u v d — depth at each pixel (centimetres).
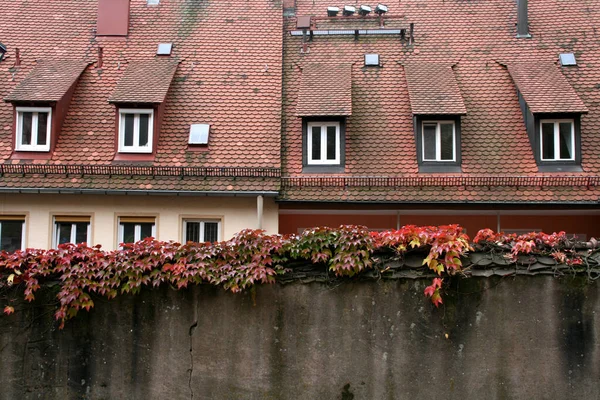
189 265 636
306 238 640
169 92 1513
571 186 1334
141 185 1326
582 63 1594
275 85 1541
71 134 1414
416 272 631
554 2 1781
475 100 1527
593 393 609
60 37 1653
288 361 632
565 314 618
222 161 1372
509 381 616
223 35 1678
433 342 624
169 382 635
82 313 644
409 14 1806
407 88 1552
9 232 1357
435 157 1423
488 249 634
